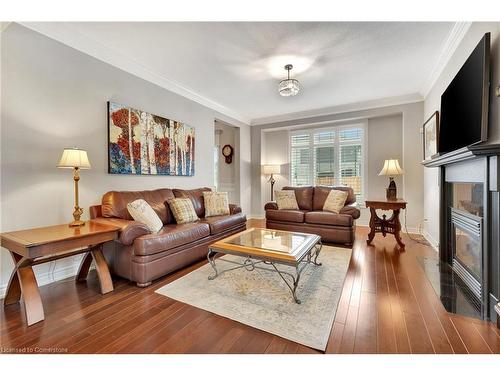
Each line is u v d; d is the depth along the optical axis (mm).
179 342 1491
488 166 1711
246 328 1623
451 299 1966
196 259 2881
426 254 3174
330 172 5703
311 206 4609
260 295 2074
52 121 2424
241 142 5965
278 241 2441
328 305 1898
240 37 2576
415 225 4438
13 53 2148
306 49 2805
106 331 1597
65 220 2537
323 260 2953
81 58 2656
